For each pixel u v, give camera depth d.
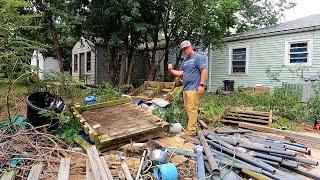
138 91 9.81
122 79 12.91
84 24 12.37
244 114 7.16
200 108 7.02
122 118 5.34
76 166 3.63
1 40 6.06
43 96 5.55
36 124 4.80
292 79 11.84
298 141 5.37
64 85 7.07
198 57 5.13
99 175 3.20
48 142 4.38
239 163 3.79
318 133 6.15
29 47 6.38
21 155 3.75
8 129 4.62
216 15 12.61
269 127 6.24
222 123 6.91
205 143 4.56
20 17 6.38
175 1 11.59
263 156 4.08
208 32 13.18
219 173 3.44
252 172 3.50
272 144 4.75
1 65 5.56
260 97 9.30
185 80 5.30
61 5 11.73
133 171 3.46
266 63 12.87
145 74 18.00
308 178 3.61
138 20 11.98
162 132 5.08
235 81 14.26
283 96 8.81
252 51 13.42
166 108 6.67
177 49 15.14
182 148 4.43
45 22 12.14
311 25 11.06
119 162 3.73
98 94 8.96
